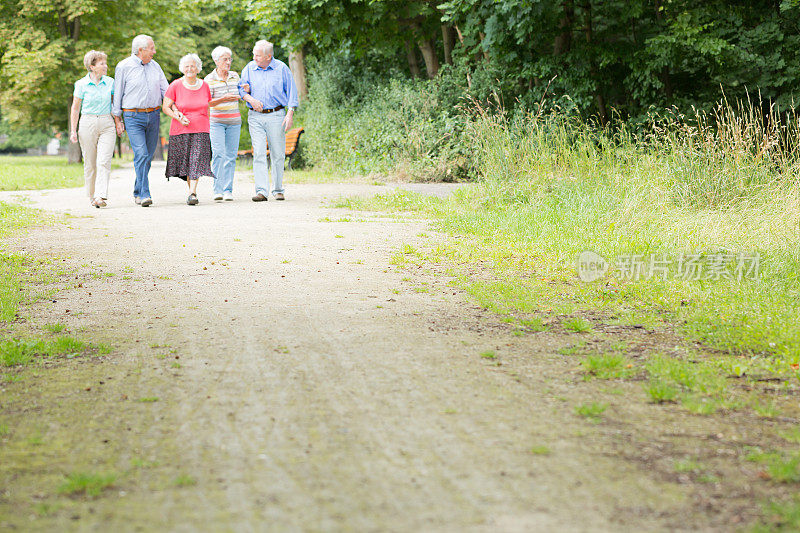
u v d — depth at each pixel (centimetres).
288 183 4156
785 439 795
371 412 874
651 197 2419
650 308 1416
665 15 3934
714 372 1031
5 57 7375
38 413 884
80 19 7681
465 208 2773
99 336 1224
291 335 1214
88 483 685
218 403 907
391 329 1253
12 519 629
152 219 2569
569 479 697
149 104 2950
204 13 8438
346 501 654
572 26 4231
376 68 5953
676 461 735
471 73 4522
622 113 4197
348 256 1922
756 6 3653
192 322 1301
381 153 4516
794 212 2108
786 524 612
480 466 725
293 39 4950
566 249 1950
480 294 1505
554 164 3048
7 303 1420
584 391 955
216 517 627
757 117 2795
